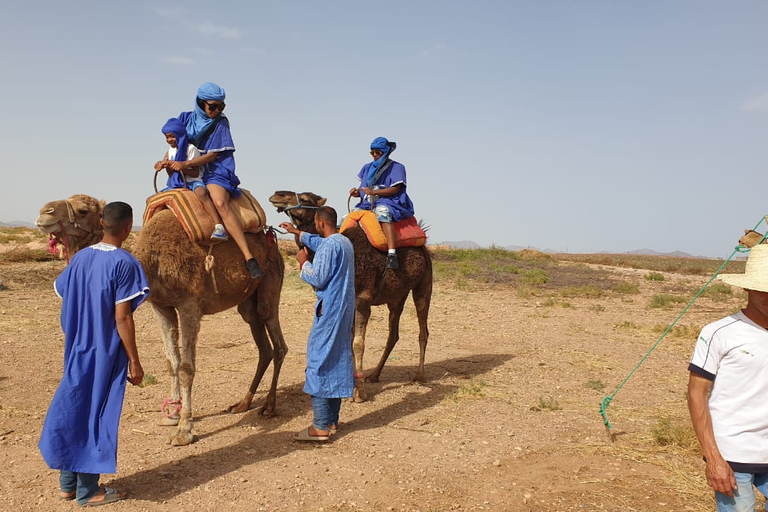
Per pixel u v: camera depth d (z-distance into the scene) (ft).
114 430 14.35
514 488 16.49
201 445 19.35
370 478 17.11
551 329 42.19
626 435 20.72
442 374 29.22
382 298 25.62
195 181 20.34
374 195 25.80
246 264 20.61
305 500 15.70
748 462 10.59
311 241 20.16
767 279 10.25
